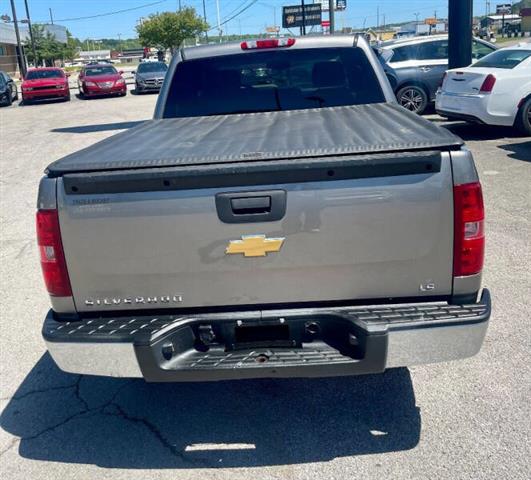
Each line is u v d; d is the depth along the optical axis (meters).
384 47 14.02
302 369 2.74
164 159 2.74
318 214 2.67
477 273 2.77
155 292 2.85
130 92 29.75
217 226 2.71
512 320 4.29
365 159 2.61
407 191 2.65
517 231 6.07
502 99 10.43
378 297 2.80
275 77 4.92
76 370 2.87
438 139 2.71
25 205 8.46
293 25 42.25
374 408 3.42
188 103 4.98
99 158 2.90
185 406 3.58
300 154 2.67
